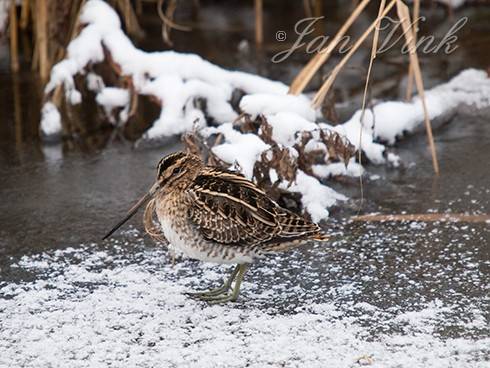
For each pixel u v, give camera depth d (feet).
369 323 29.09
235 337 28.48
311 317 29.50
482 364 26.68
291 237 30.19
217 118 43.68
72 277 32.32
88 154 42.75
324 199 36.96
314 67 39.50
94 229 35.83
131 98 44.19
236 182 30.78
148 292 31.30
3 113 46.85
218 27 56.54
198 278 32.27
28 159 42.22
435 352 27.37
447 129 44.47
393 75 49.57
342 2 59.57
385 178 39.68
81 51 44.29
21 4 54.44
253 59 51.67
